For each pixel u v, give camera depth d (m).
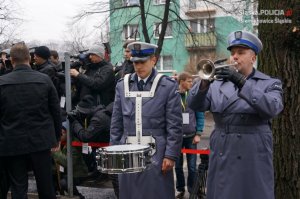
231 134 3.35
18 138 4.60
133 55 4.10
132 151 3.62
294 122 4.20
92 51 6.14
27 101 4.63
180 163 6.39
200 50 30.11
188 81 6.22
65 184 6.17
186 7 29.47
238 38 3.34
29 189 6.66
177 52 31.92
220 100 3.41
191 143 6.30
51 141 4.75
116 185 5.47
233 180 3.32
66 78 6.02
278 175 4.28
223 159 3.37
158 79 4.10
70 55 6.38
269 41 4.28
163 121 4.09
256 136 3.31
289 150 4.22
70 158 6.04
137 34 22.59
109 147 3.77
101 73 5.97
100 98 6.06
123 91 4.20
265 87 3.31
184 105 6.25
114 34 22.14
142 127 4.06
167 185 4.09
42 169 4.73
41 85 4.71
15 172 4.75
